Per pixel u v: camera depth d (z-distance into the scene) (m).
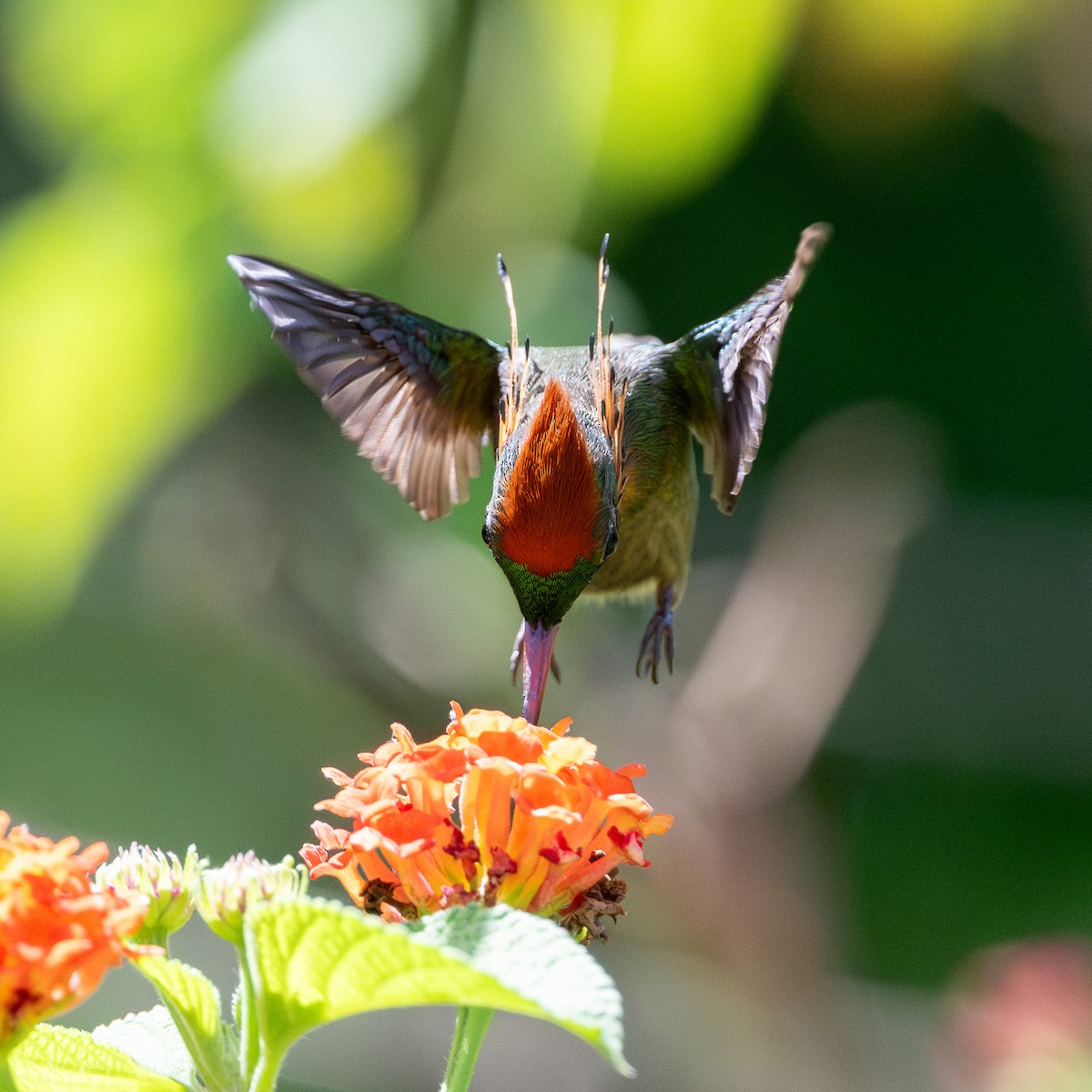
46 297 7.10
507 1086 13.07
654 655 5.74
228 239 7.18
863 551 12.59
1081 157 13.80
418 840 3.34
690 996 12.38
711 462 5.43
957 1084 9.25
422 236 7.75
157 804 15.54
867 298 17.47
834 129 14.51
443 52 7.12
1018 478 17.48
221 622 14.48
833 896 13.98
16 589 7.54
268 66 7.08
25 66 7.46
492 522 4.63
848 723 15.19
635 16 6.68
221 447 12.94
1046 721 15.27
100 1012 11.74
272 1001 3.12
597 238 8.62
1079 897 15.20
